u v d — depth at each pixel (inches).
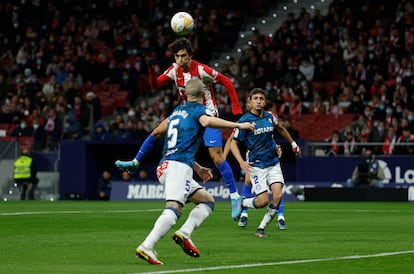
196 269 945.5
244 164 1365.7
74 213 2079.2
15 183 3159.5
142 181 3107.8
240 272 924.0
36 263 1032.2
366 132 2989.7
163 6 3981.3
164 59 3713.1
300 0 4005.9
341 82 3358.8
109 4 4072.3
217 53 3860.7
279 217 1592.0
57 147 3316.9
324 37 3548.2
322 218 1921.8
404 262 1026.1
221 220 1836.9
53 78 3676.2
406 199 2802.7
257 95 1440.7
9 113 3585.1
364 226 1664.6
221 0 3964.1
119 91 3703.3
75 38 3996.1
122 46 3853.3
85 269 960.9
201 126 1018.7
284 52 3523.6
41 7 4121.6
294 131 2999.5
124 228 1616.6
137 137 3147.1
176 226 1637.6
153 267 973.2
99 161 3255.4
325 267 975.0
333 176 2952.8
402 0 3570.4
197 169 1116.5
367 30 3558.1
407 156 2866.6
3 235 1450.5
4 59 3981.3
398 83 3186.5
